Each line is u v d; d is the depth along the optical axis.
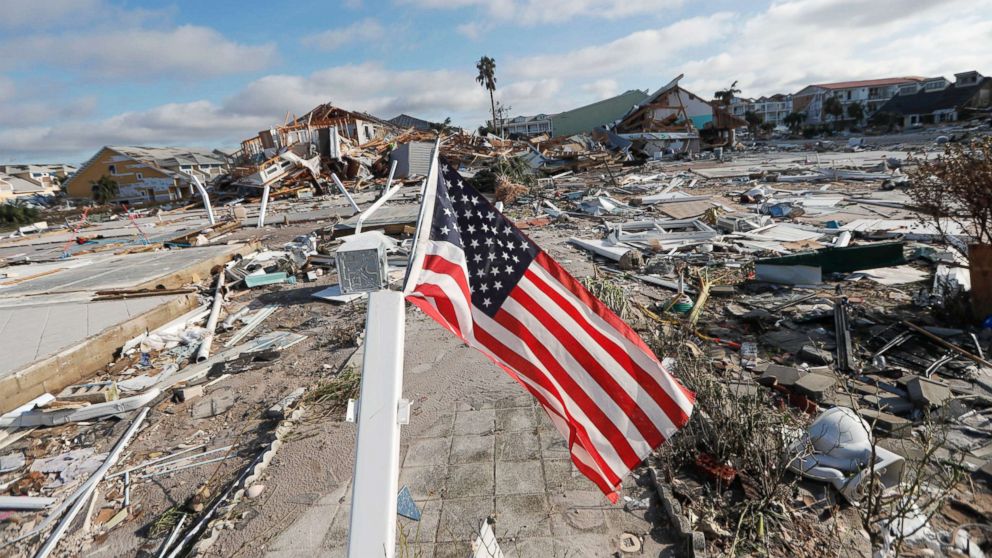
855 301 9.50
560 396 3.73
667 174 34.50
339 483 5.46
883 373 6.98
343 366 8.38
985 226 7.97
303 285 13.73
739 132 83.31
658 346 7.55
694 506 4.68
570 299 3.91
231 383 8.20
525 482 5.23
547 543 4.45
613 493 3.99
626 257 13.05
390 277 12.55
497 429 6.19
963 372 6.79
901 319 8.48
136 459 6.32
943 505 4.54
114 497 5.65
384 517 2.33
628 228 17.59
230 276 14.59
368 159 44.88
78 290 12.61
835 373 7.02
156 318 10.64
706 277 11.40
